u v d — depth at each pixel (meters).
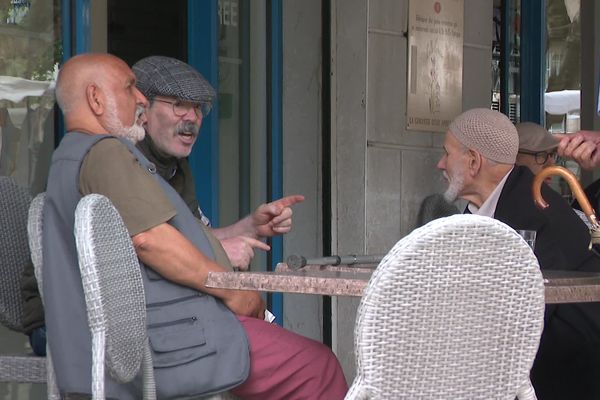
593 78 9.94
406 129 8.22
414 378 3.59
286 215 6.07
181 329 4.48
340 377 4.71
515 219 6.00
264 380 4.59
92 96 4.94
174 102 6.06
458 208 8.55
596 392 5.84
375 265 5.44
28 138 6.91
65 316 4.40
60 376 4.40
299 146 8.33
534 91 10.04
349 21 8.12
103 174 4.55
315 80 8.38
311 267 5.12
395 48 8.15
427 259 3.54
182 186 6.25
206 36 7.98
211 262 4.63
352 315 8.20
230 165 8.19
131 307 4.07
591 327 5.79
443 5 8.43
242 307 4.74
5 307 5.22
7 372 4.79
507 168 6.23
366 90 8.01
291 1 8.28
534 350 3.73
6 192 5.23
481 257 3.60
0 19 6.82
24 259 5.23
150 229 4.51
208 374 4.45
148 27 9.35
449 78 8.50
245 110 8.23
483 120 6.24
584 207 4.95
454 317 3.60
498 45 9.81
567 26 10.09
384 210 8.11
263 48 8.24
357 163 8.08
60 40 7.02
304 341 4.68
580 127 10.06
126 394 4.37
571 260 5.90
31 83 6.92
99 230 3.96
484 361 3.67
